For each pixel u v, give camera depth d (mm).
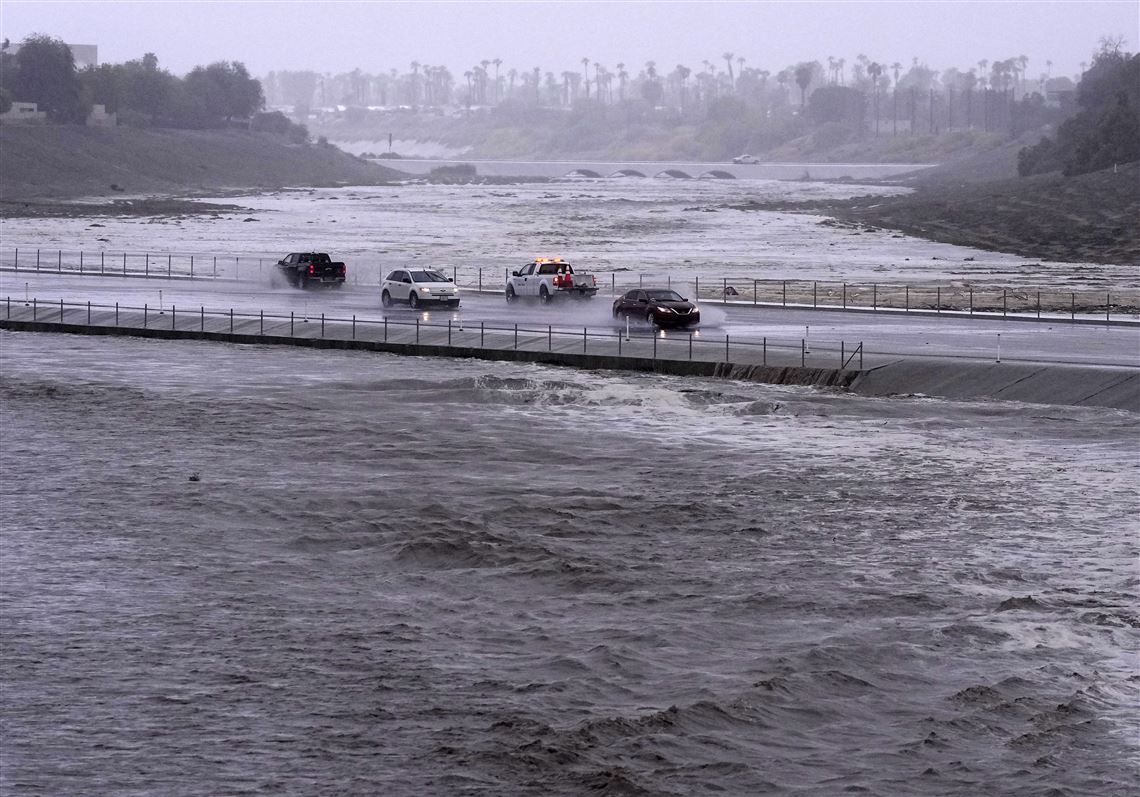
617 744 44781
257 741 45062
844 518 71312
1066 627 55062
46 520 71688
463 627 55719
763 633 54719
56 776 42656
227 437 91812
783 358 114312
